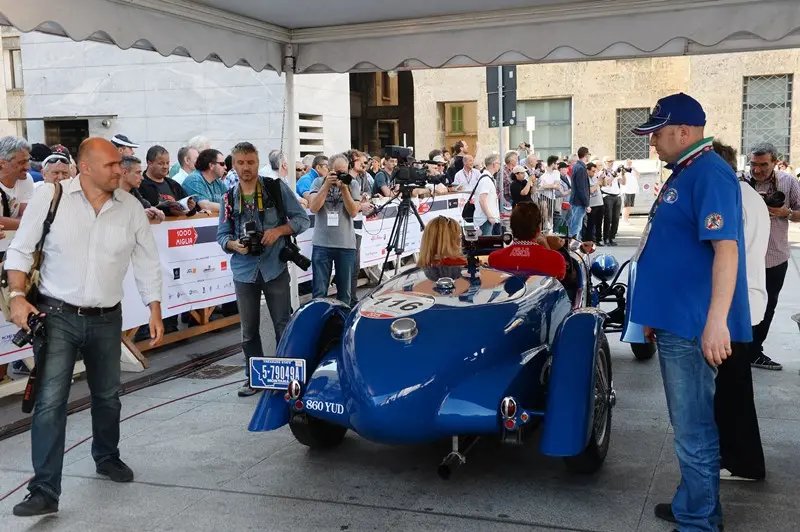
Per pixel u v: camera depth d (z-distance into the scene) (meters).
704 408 3.37
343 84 16.02
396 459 4.58
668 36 6.10
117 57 14.99
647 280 3.37
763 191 5.99
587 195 14.84
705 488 3.40
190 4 6.04
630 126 25.52
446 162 17.09
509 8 6.45
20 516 3.90
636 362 6.70
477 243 5.89
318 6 6.30
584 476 4.25
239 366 6.91
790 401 5.46
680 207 3.29
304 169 11.67
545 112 26.34
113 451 4.38
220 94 14.52
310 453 4.71
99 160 3.92
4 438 5.14
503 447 4.70
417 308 4.21
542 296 4.54
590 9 6.25
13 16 4.76
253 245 5.61
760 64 23.27
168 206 7.43
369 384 3.79
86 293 3.98
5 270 3.88
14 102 24.08
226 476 4.39
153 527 3.80
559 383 3.83
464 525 3.71
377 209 10.55
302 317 4.61
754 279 4.17
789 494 3.96
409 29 6.83
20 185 6.56
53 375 3.93
